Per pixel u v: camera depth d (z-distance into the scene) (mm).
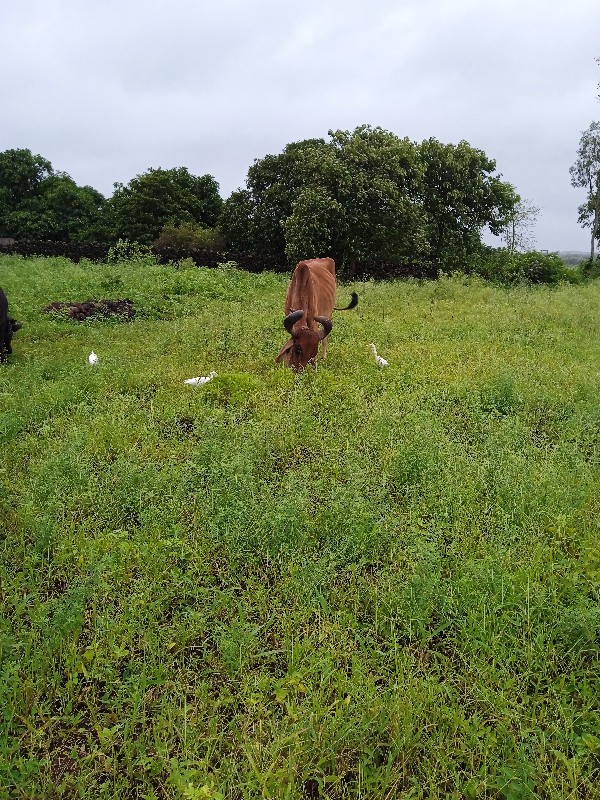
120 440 5578
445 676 3107
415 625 3385
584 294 18469
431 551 3611
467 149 24531
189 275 17344
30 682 2934
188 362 8461
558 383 7562
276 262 24781
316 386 7027
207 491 4570
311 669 2984
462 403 6781
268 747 2648
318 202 20500
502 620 3322
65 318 11391
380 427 5668
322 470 5137
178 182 36594
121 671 3172
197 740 2691
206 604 3539
